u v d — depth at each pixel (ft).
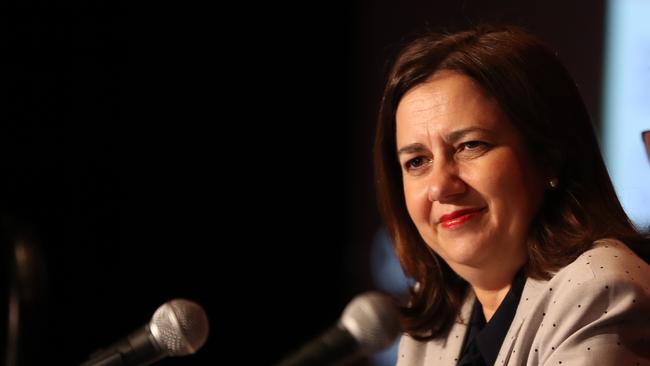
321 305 63.16
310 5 62.39
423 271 19.44
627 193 45.78
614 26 48.65
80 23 53.98
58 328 53.42
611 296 15.17
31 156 52.26
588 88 49.19
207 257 60.23
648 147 20.34
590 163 17.06
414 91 17.04
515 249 16.72
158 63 57.57
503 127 16.40
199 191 59.72
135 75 56.54
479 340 17.42
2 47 51.11
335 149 63.16
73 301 54.24
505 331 17.03
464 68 16.60
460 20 54.75
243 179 61.52
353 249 62.54
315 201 63.31
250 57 61.31
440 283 19.38
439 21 56.70
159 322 13.60
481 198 16.35
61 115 53.42
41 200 52.75
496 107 16.39
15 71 51.57
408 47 17.71
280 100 62.28
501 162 16.29
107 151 55.36
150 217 57.52
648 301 15.17
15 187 51.72
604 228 16.52
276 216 62.44
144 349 13.64
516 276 17.20
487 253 16.61
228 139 60.85
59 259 53.62
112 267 55.98
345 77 62.49
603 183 17.22
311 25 62.44
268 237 62.34
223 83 60.44
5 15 51.11
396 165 18.85
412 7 58.44
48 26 52.60
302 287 63.00
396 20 59.47
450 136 16.43
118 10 55.52
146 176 57.31
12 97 51.52
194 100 59.21
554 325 15.47
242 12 60.95
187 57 58.75
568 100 17.08
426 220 17.12
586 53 49.37
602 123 48.49
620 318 14.98
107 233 55.67
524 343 16.06
